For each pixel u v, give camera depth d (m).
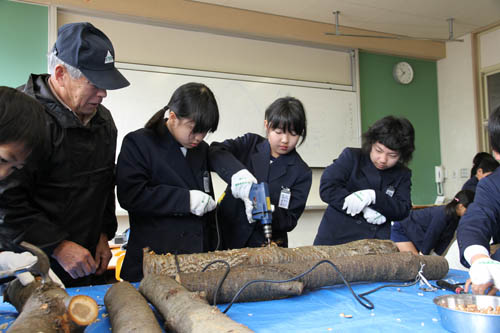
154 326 0.89
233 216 1.88
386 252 1.67
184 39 4.07
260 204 1.66
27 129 0.96
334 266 1.28
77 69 1.39
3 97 0.95
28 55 3.47
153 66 3.88
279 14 4.42
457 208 2.35
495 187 1.34
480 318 0.88
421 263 1.51
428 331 0.95
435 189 5.38
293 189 1.93
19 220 1.29
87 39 1.41
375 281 1.50
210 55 4.18
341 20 4.63
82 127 1.52
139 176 1.64
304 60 4.62
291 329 0.97
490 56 5.00
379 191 2.04
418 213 2.54
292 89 4.48
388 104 5.11
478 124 5.07
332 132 4.65
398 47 5.08
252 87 4.29
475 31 5.07
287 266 1.36
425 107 5.37
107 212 1.83
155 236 1.65
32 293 1.03
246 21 4.26
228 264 1.32
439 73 5.47
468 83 5.14
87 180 1.58
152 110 3.86
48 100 1.44
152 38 3.94
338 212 2.17
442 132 5.45
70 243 1.44
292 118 1.81
